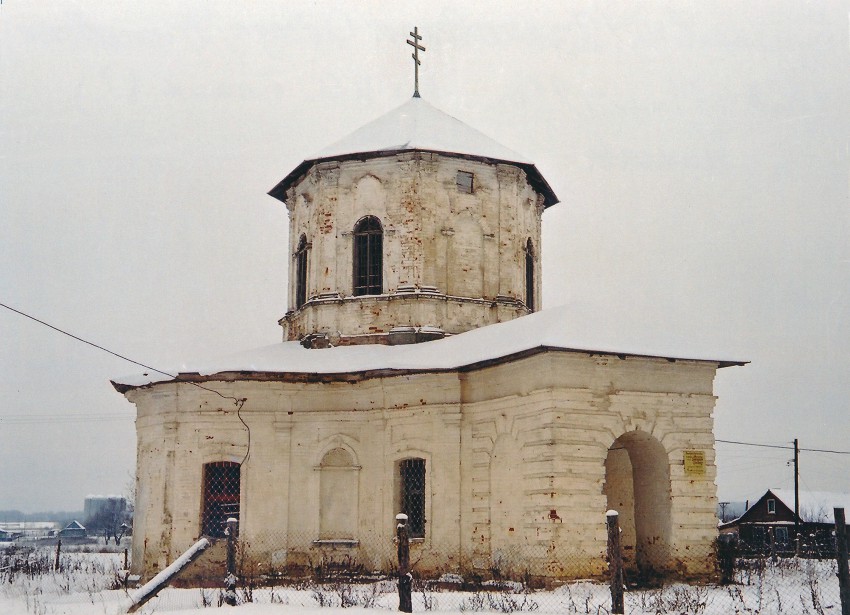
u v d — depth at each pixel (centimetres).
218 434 2777
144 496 2884
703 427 2389
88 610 1797
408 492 2666
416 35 3525
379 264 3003
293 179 3250
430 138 3055
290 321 3219
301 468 2767
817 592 2042
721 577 2316
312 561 2703
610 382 2305
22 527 12775
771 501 6234
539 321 2436
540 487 2219
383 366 2653
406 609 1606
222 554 2698
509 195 3080
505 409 2420
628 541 2569
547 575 2153
